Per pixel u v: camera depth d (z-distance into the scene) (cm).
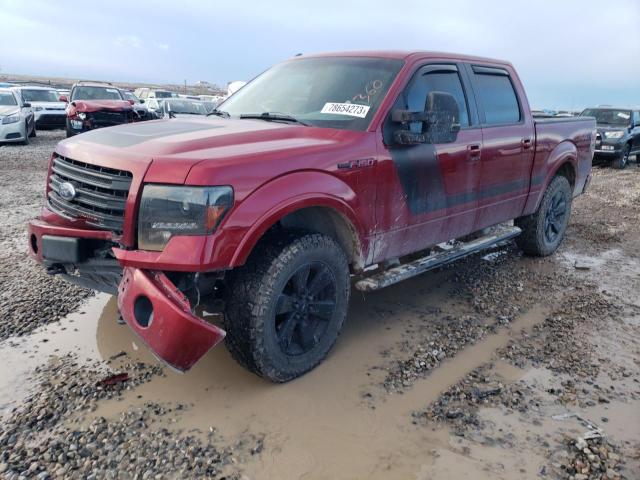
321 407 307
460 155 423
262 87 453
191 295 296
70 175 323
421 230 407
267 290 298
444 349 380
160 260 273
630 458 272
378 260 381
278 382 326
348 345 381
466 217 453
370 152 350
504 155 478
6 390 309
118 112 1591
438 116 353
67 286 457
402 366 355
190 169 275
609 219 830
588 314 449
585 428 295
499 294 488
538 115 664
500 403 316
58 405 297
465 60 460
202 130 341
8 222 658
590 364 365
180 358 269
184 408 301
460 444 279
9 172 1038
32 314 404
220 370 341
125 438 273
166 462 258
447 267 562
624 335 412
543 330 417
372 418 299
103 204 298
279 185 297
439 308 454
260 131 340
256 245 309
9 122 1502
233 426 287
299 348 332
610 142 1531
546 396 325
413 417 301
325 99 394
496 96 487
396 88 380
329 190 322
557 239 614
